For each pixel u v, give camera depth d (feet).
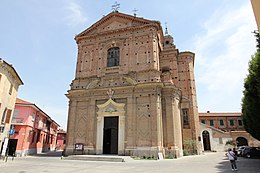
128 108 86.02
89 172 44.39
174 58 118.73
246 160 78.43
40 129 130.41
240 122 193.77
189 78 117.80
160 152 77.20
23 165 58.23
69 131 91.97
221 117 198.08
